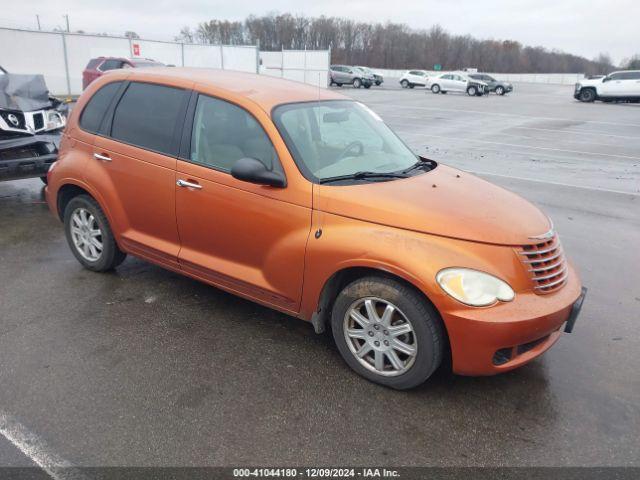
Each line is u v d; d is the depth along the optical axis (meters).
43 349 3.52
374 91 38.34
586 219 7.14
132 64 18.44
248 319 4.05
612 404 3.18
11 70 21.67
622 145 14.61
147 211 4.10
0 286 4.45
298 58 34.91
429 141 14.56
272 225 3.43
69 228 4.79
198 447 2.70
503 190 3.83
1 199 7.23
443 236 2.99
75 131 4.57
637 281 5.09
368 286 3.14
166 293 4.44
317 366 3.46
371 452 2.71
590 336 4.00
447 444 2.79
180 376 3.29
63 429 2.78
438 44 97.75
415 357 3.06
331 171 3.48
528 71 112.25
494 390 3.27
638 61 107.50
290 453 2.69
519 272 3.00
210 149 3.73
